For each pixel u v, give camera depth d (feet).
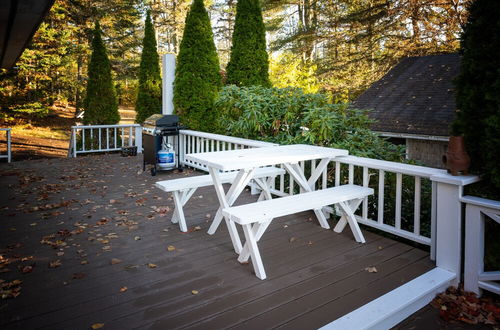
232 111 19.58
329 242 11.02
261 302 7.66
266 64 24.07
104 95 32.60
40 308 7.35
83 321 6.95
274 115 18.11
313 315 7.21
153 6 74.90
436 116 30.99
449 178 8.45
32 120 61.11
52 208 14.17
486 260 8.40
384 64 45.29
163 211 13.85
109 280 8.55
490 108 8.13
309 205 9.73
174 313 7.22
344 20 45.37
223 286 8.31
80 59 59.47
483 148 8.34
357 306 7.55
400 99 35.73
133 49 68.59
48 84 56.65
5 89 51.24
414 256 10.03
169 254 10.07
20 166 23.25
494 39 7.93
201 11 23.12
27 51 47.24
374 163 11.37
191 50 23.00
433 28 40.09
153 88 32.37
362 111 17.48
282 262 9.60
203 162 10.64
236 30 23.68
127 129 58.44
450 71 36.29
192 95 23.08
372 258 9.88
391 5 41.27
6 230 11.76
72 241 10.91
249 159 10.68
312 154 11.70
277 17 61.67
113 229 11.96
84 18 57.11
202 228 12.14
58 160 25.66
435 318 7.51
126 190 17.13
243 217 8.51
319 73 49.83
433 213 9.66
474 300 8.06
